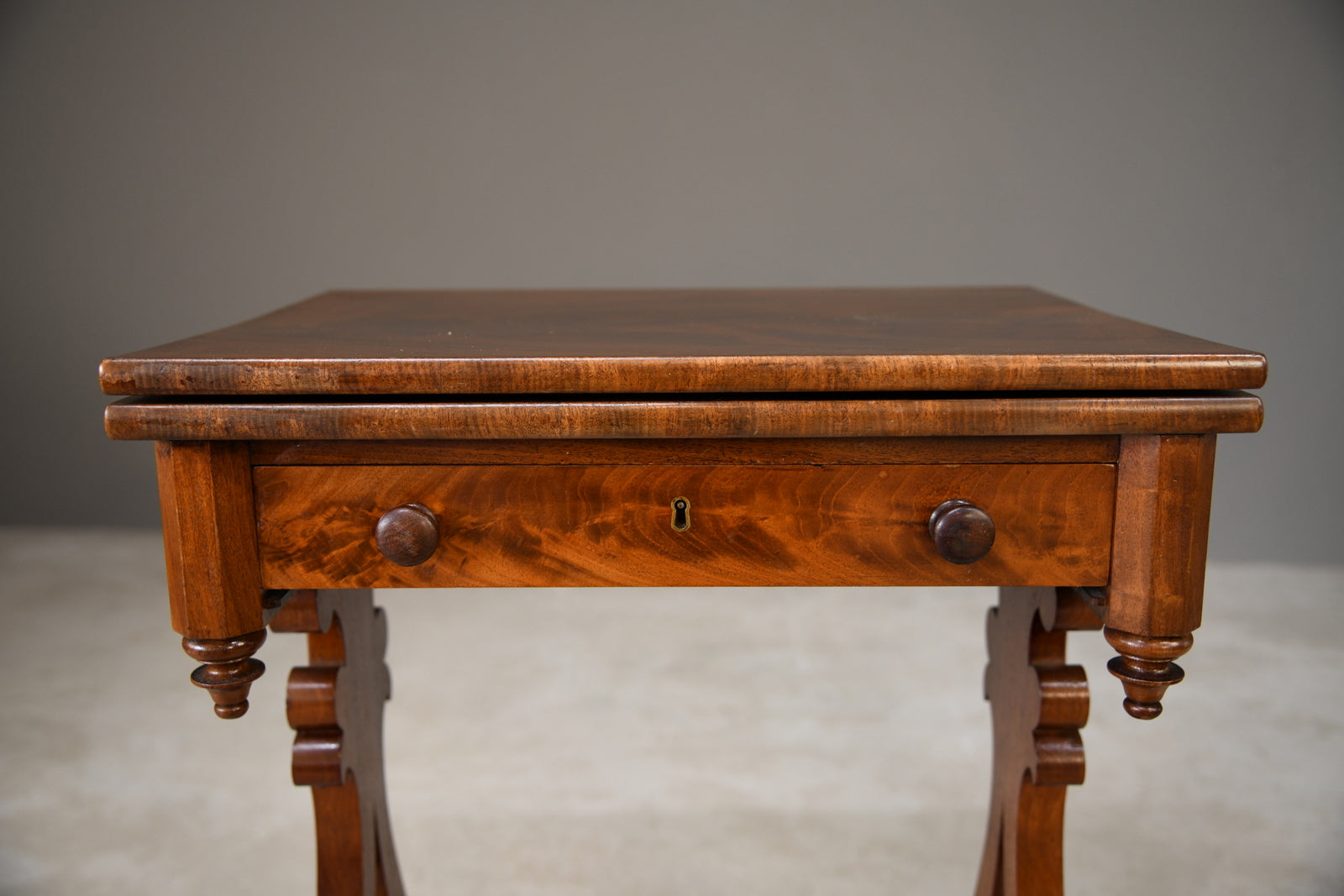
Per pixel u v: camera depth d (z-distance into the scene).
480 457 1.02
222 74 3.65
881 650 2.97
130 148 3.70
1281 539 3.63
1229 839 2.06
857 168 3.63
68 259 3.77
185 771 2.31
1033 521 1.03
